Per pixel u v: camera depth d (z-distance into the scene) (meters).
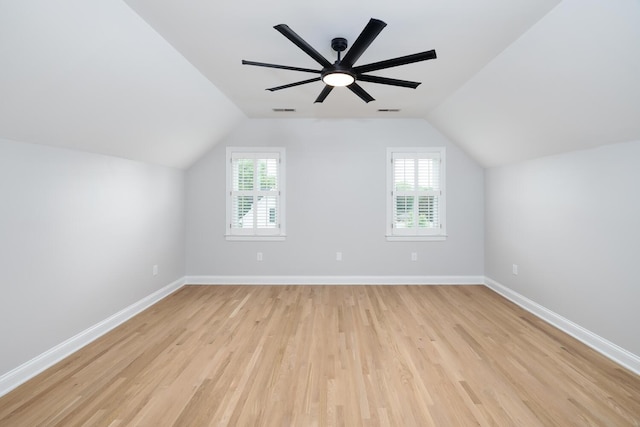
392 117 4.63
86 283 2.81
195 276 4.73
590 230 2.75
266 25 2.24
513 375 2.26
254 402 1.96
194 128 3.85
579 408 1.90
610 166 2.56
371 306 3.73
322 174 4.70
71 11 1.75
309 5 2.01
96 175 2.95
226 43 2.50
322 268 4.73
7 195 2.14
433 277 4.69
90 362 2.45
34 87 1.96
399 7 2.03
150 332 3.01
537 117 2.92
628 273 2.40
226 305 3.78
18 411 1.86
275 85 3.38
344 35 2.36
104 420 1.80
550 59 2.30
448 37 2.38
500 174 4.23
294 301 3.93
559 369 2.34
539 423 1.78
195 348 2.68
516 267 3.87
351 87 2.55
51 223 2.47
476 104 3.45
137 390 2.08
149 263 3.81
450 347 2.69
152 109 2.98
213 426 1.76
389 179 4.69
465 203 4.69
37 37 1.73
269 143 4.70
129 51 2.25
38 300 2.35
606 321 2.58
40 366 2.33
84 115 2.45
